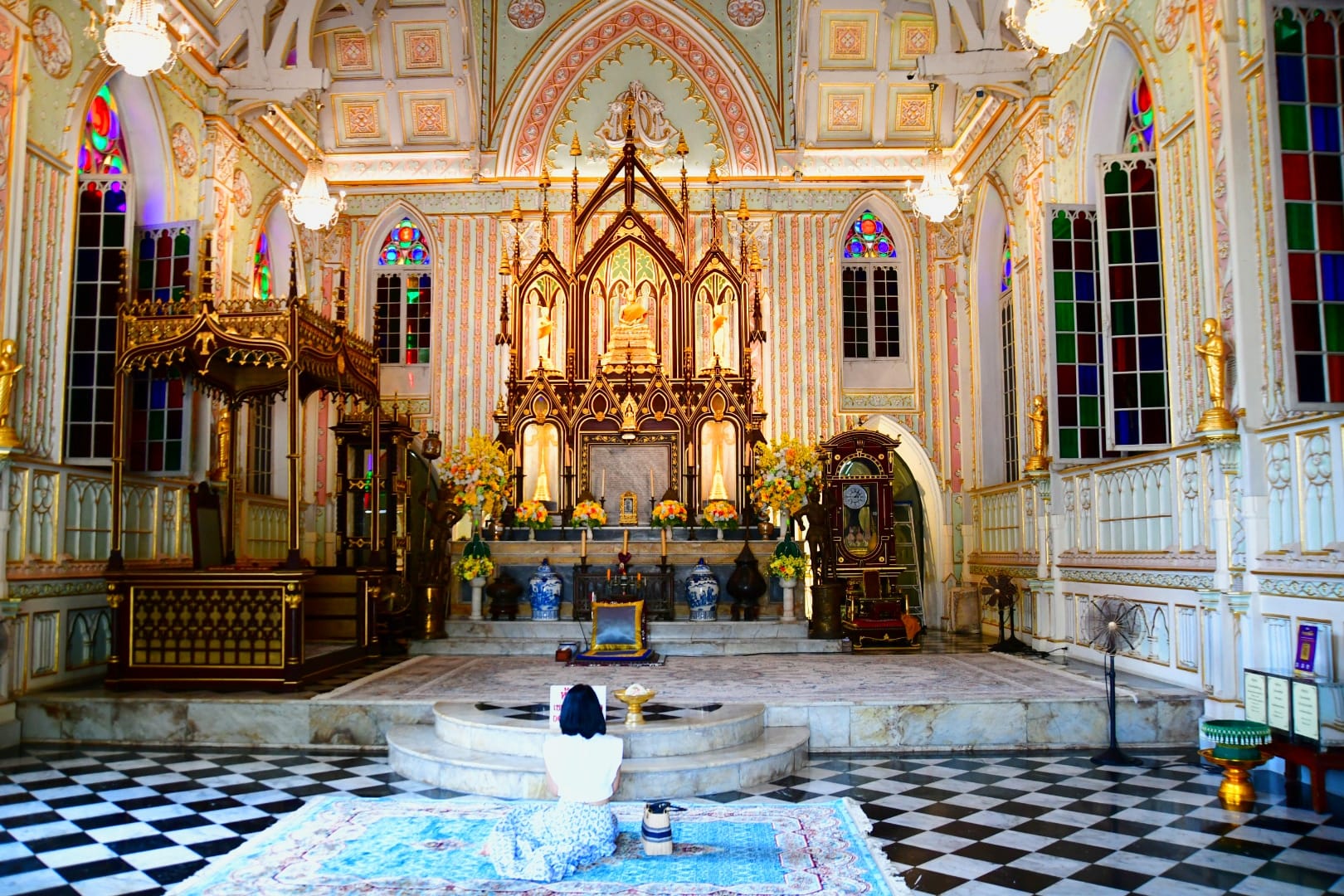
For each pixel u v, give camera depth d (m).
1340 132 7.07
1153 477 9.52
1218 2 8.24
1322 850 5.48
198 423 11.09
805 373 16.36
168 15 11.09
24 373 8.80
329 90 15.96
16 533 8.40
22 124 8.55
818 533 12.31
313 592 11.98
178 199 11.55
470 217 16.59
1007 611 13.62
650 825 5.20
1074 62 11.41
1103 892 4.87
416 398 16.39
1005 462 15.12
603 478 14.24
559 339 15.14
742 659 11.12
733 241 16.52
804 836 5.57
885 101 16.38
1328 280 6.96
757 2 16.61
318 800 6.50
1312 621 7.09
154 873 5.14
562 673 9.96
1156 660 9.40
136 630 8.92
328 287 16.34
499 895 4.59
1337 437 6.88
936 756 7.92
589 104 16.81
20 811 6.30
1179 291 9.34
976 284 15.47
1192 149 9.05
